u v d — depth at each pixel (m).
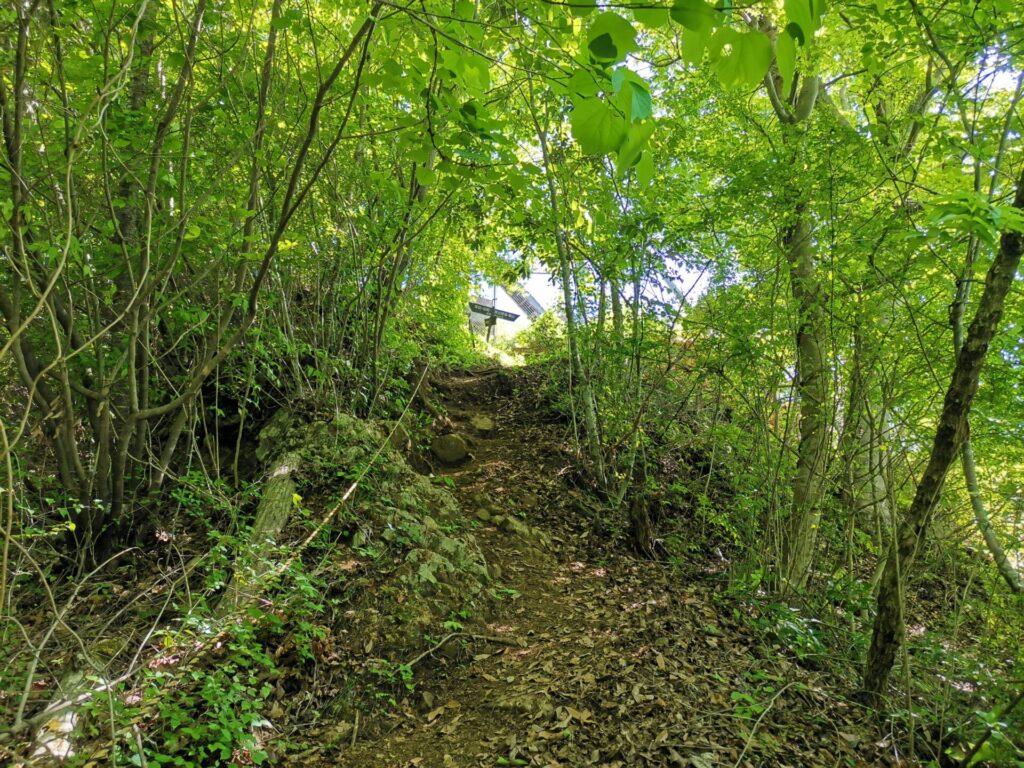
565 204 5.91
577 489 6.61
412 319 8.63
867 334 4.47
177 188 3.88
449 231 7.03
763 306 5.05
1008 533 3.95
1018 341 3.85
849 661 4.02
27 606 3.67
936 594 5.41
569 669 3.54
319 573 3.84
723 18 1.01
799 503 5.14
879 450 4.78
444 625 3.80
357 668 3.40
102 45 3.51
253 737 2.62
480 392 9.68
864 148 4.32
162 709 2.55
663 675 3.46
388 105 5.33
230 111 4.32
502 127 2.08
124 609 3.34
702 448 6.91
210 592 3.27
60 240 3.31
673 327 5.97
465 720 3.20
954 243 3.11
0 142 3.22
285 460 4.89
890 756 2.99
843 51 5.98
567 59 1.78
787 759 2.81
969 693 3.40
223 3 4.18
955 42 3.85
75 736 2.45
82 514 4.00
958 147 3.94
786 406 5.27
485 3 2.65
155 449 5.21
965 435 3.03
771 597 4.82
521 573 5.00
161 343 5.12
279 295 5.70
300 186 5.24
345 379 6.36
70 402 3.63
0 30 2.95
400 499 4.86
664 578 5.20
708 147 5.96
